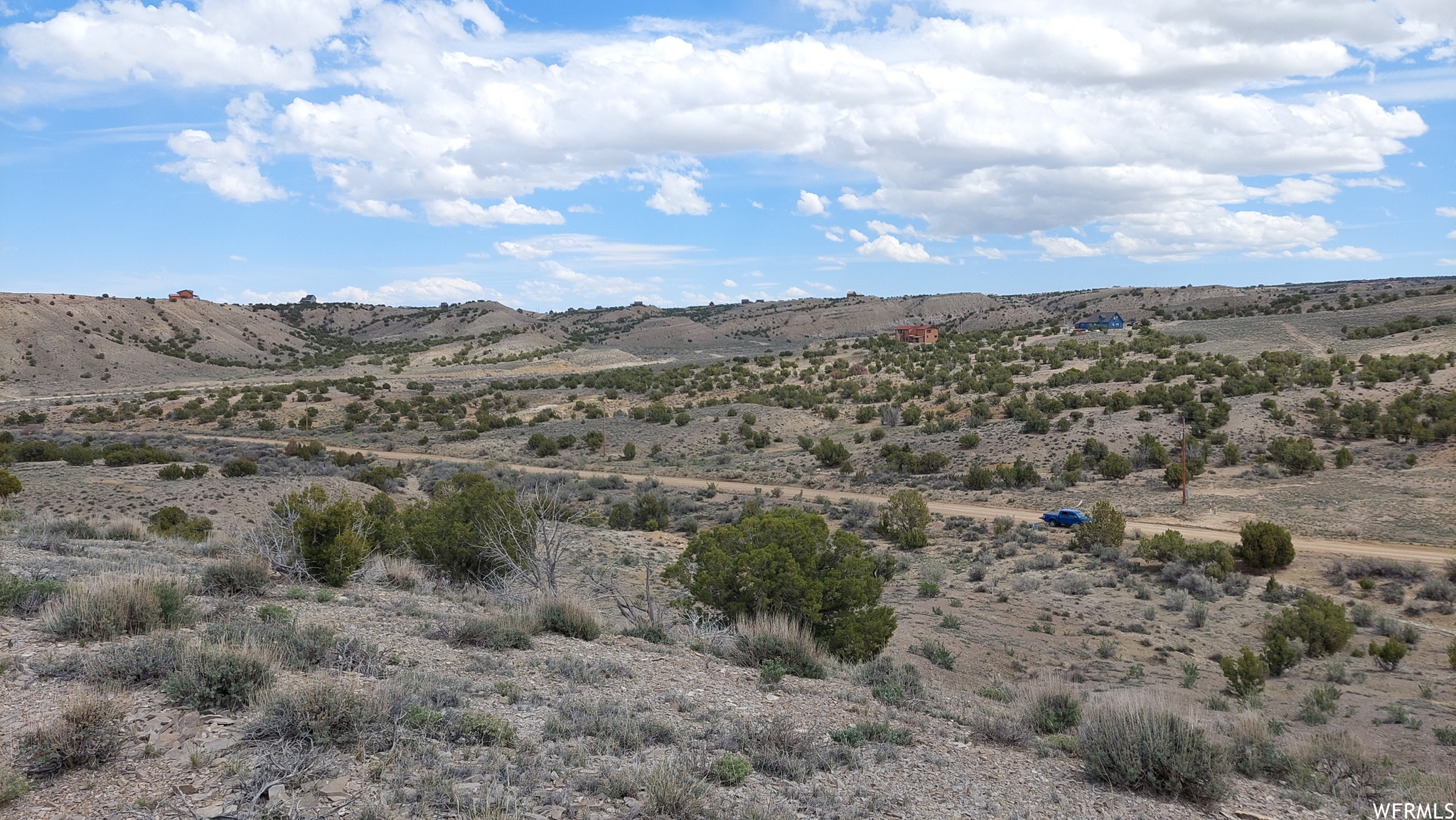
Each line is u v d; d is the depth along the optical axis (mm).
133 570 11422
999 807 6410
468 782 5352
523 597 14148
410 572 16797
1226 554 38531
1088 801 6824
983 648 25156
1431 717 18297
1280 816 7039
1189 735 7348
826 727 8117
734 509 55812
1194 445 58781
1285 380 73875
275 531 15102
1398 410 59031
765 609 16172
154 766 5066
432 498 47344
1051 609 32312
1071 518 48438
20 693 6008
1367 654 26625
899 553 45906
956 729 8922
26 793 4574
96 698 5441
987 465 65750
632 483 70062
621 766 6004
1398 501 46594
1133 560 41062
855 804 6031
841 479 68062
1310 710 18172
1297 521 46438
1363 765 9117
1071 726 9539
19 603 8508
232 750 5375
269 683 6434
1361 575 36406
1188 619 31203
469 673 8148
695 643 12195
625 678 8938
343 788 4996
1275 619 27875
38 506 39719
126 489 46875
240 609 9859
